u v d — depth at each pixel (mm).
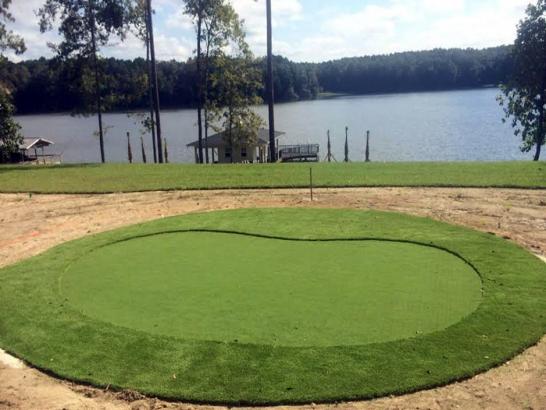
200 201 15289
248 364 5941
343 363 5883
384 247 9914
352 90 153125
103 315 7262
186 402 5480
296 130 73188
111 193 16938
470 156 45844
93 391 5727
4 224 13414
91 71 31156
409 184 16172
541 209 12859
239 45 30797
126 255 9938
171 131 76625
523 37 28000
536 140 29281
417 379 5633
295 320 6789
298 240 10484
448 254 9484
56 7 29141
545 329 6625
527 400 5305
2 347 6699
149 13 28625
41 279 8883
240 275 8461
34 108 106938
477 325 6660
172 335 6566
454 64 145125
